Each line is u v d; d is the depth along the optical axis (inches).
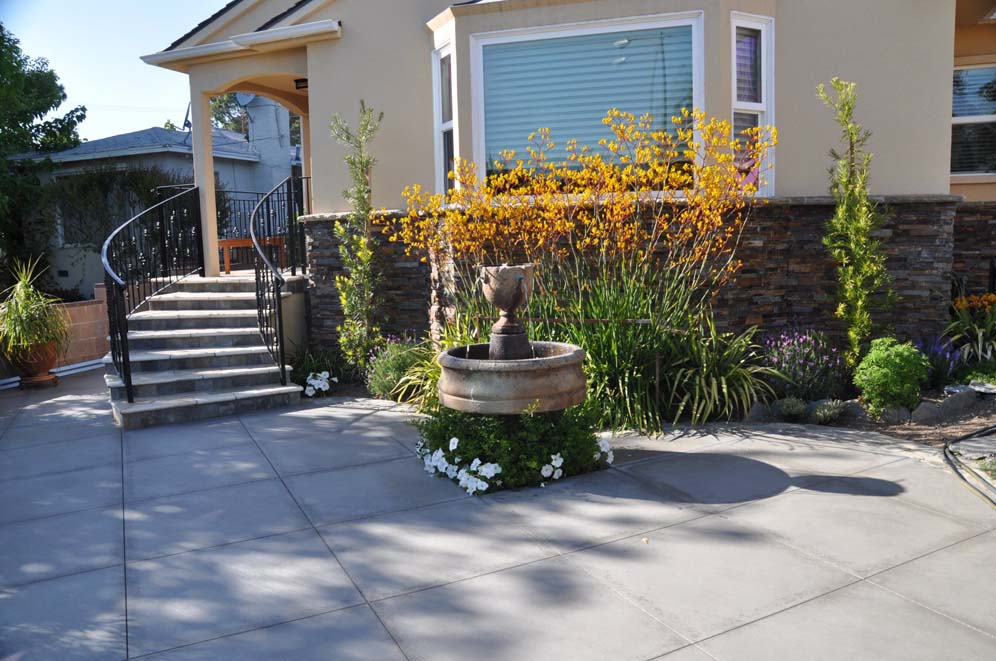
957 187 391.9
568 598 141.5
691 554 158.2
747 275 298.4
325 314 373.7
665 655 121.5
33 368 384.5
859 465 211.5
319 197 379.9
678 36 291.0
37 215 663.1
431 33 350.6
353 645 128.0
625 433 250.7
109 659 126.3
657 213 290.2
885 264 308.2
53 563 165.2
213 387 311.0
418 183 361.4
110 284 310.3
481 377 196.9
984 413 262.5
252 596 146.8
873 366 256.8
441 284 331.0
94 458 243.6
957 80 392.2
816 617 131.6
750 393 266.1
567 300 282.7
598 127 301.7
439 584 149.0
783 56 310.5
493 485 201.8
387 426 271.7
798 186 314.8
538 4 300.5
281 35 368.5
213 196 424.2
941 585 141.9
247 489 208.5
